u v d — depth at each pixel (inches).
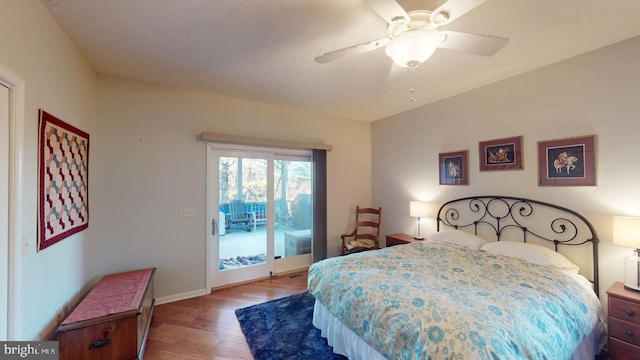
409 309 59.1
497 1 61.1
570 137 90.5
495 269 83.9
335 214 166.4
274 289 130.5
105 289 86.8
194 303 114.9
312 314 104.4
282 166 153.4
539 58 91.0
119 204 106.1
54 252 70.0
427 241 122.4
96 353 67.5
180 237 119.0
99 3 62.1
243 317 102.2
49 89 66.3
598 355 77.4
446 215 131.5
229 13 65.8
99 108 102.7
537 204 98.9
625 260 76.7
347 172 170.7
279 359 77.9
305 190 161.9
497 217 111.2
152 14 66.2
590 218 86.2
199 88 118.6
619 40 79.7
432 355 48.7
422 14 54.4
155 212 113.3
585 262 87.1
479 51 64.7
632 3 61.9
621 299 69.1
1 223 50.6
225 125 129.3
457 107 126.3
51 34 66.9
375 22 69.1
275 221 150.9
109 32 74.5
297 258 158.4
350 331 73.6
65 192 75.3
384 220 169.0
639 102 77.0
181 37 77.0
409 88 118.3
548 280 74.0
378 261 92.6
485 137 115.4
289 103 140.2
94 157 100.0
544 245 97.0
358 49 63.3
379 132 173.3
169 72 101.7
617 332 69.7
